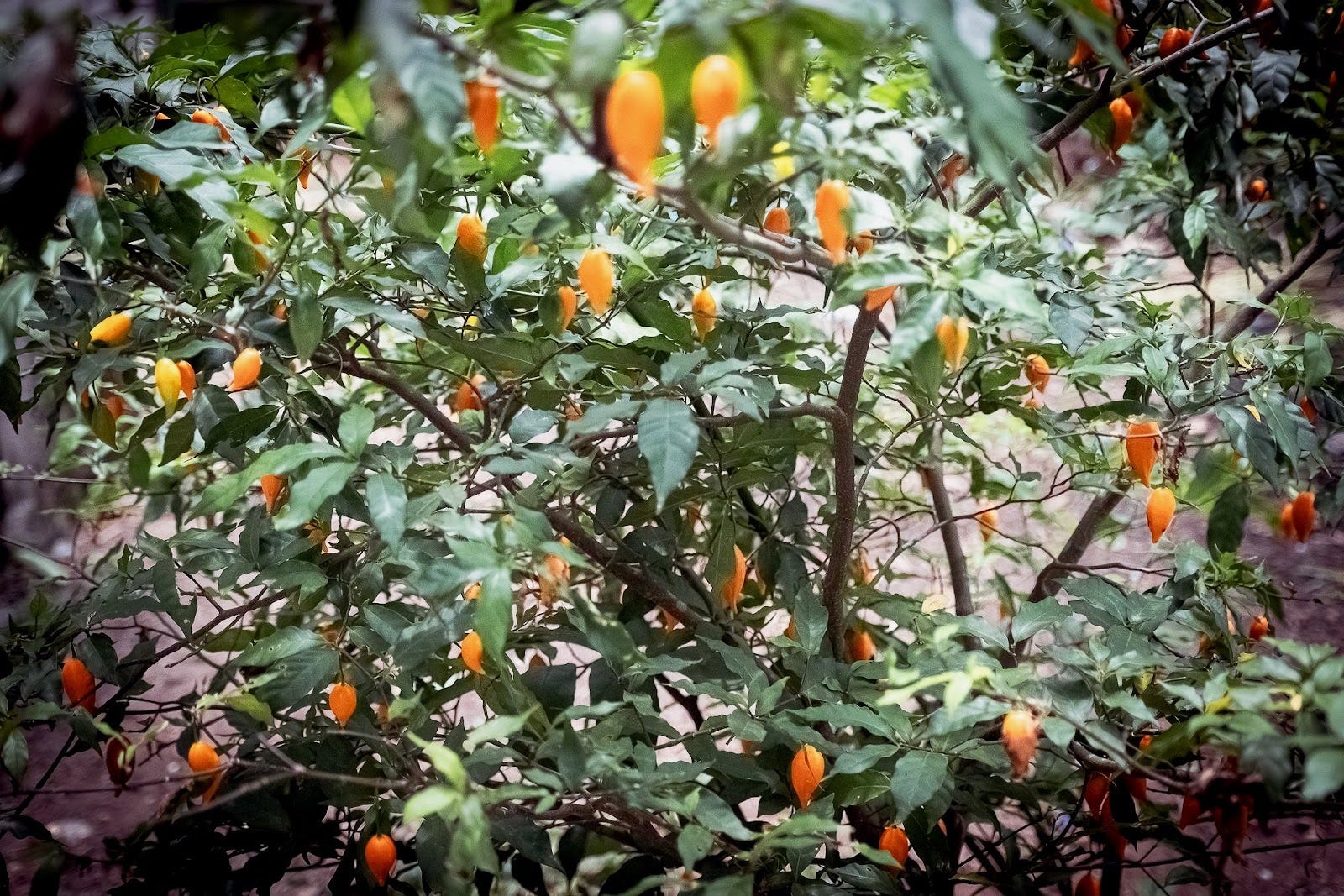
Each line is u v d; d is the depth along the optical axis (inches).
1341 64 81.3
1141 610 74.5
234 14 58.1
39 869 73.0
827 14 58.4
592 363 74.5
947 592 113.3
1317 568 113.2
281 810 74.8
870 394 99.2
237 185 71.5
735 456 77.3
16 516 127.0
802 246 66.7
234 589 76.9
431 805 64.1
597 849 81.1
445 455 85.4
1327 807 70.8
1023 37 76.4
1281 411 74.3
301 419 75.4
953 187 76.5
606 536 79.7
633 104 58.1
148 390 94.1
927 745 71.6
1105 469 81.4
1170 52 77.7
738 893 66.7
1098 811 73.8
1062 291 78.1
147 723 77.9
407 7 56.4
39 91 55.9
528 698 71.7
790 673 80.4
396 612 75.1
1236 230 86.7
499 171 70.3
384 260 74.6
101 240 68.7
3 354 67.9
